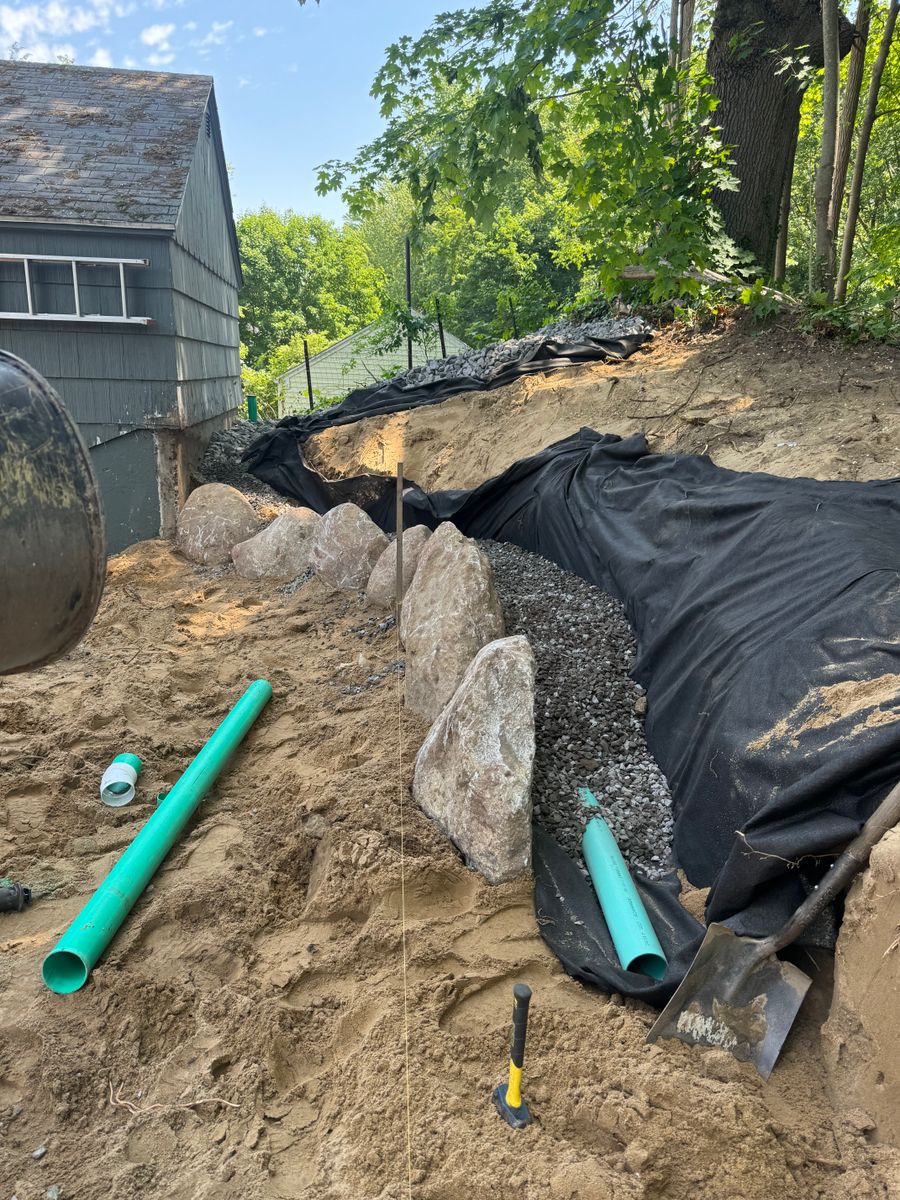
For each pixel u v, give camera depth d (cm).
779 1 1026
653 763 468
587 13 796
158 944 373
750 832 325
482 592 527
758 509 516
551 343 1086
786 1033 293
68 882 417
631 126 916
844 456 606
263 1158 272
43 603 140
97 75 1206
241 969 357
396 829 418
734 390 821
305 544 867
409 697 541
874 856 279
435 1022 312
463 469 949
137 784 502
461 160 916
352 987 341
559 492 727
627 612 580
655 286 977
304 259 4956
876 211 2045
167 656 675
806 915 300
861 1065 271
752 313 973
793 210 2256
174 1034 328
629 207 950
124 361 959
